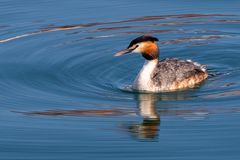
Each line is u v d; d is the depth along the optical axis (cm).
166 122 1582
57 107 1672
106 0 2389
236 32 2155
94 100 1717
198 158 1408
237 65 1947
